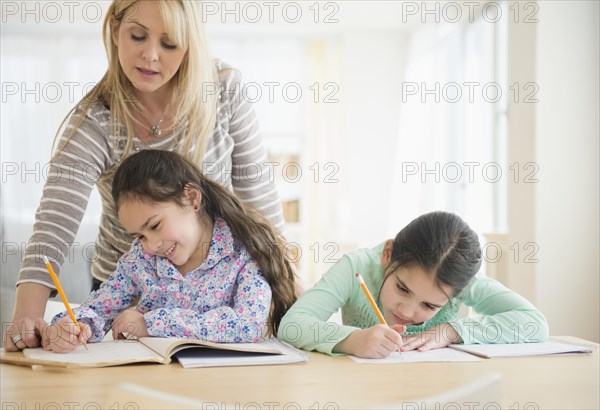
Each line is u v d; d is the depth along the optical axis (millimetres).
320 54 5934
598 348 1132
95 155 1290
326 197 5883
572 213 2721
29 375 870
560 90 2719
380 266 1301
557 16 2717
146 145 1336
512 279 2848
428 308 1176
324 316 1235
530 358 1033
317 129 5902
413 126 5359
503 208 4082
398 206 5562
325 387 813
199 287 1220
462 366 963
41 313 1137
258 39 5922
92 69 5840
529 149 2736
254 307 1162
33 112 5785
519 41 2805
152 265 1230
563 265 2711
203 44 1287
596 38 2729
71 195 1239
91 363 913
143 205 1158
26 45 5793
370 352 1018
